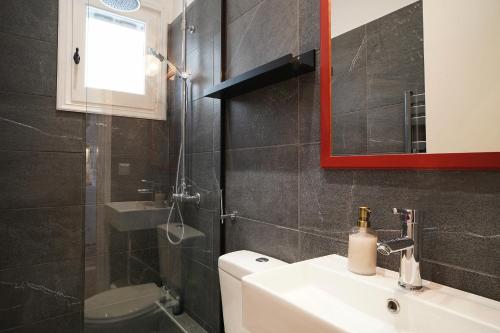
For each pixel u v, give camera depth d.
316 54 1.03
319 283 0.85
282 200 1.17
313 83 1.04
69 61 1.66
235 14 1.46
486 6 0.65
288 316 0.62
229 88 1.28
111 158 1.64
